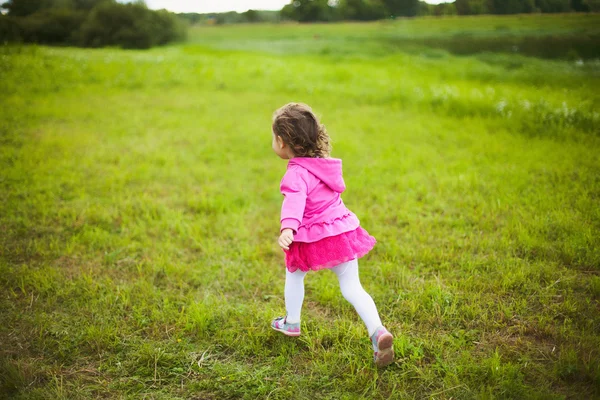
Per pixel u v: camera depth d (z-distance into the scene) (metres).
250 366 2.54
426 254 3.62
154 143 6.80
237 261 3.69
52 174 5.38
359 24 12.98
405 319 2.92
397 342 2.62
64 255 3.71
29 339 2.72
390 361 2.43
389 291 3.21
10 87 10.34
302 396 2.31
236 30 15.63
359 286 2.52
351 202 4.75
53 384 2.38
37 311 2.96
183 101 9.78
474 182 5.01
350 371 2.48
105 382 2.41
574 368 2.37
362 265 3.58
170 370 2.50
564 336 2.66
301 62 12.69
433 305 2.97
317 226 2.42
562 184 4.79
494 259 3.52
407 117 8.22
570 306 2.90
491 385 2.34
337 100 9.72
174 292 3.25
